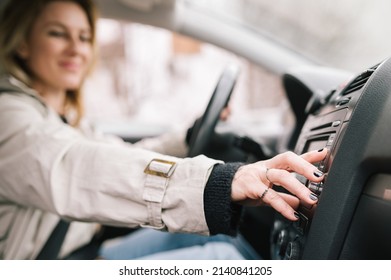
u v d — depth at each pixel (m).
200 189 0.48
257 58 1.47
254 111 2.11
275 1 1.58
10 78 0.88
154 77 3.08
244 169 0.47
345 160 0.39
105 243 1.29
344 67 1.54
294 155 0.44
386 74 0.39
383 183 0.37
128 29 2.97
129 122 1.79
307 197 0.41
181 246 0.97
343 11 1.69
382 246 0.38
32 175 0.60
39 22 1.02
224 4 1.49
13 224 0.81
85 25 1.11
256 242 1.00
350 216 0.40
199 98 3.07
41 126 0.68
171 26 1.46
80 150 0.61
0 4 1.02
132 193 0.52
